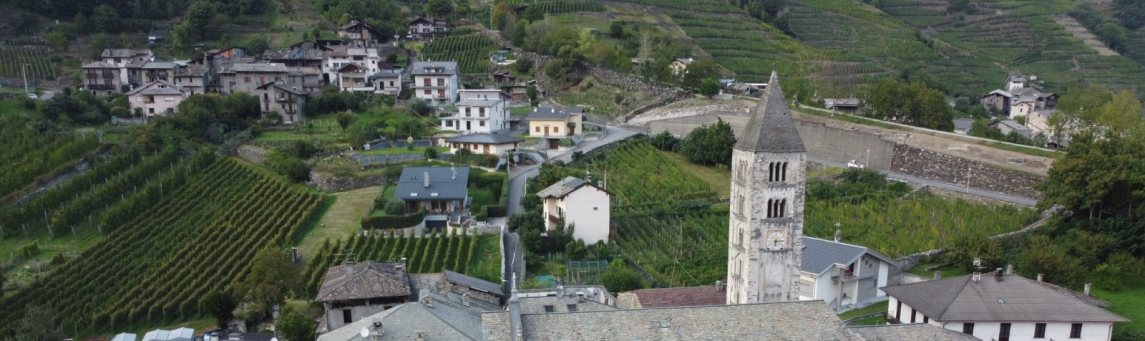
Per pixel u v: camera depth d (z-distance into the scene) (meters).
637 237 111.69
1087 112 147.75
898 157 140.88
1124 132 135.75
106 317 89.12
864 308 85.00
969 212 116.56
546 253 106.50
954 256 96.81
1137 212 94.25
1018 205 117.94
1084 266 89.38
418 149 151.25
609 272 90.75
